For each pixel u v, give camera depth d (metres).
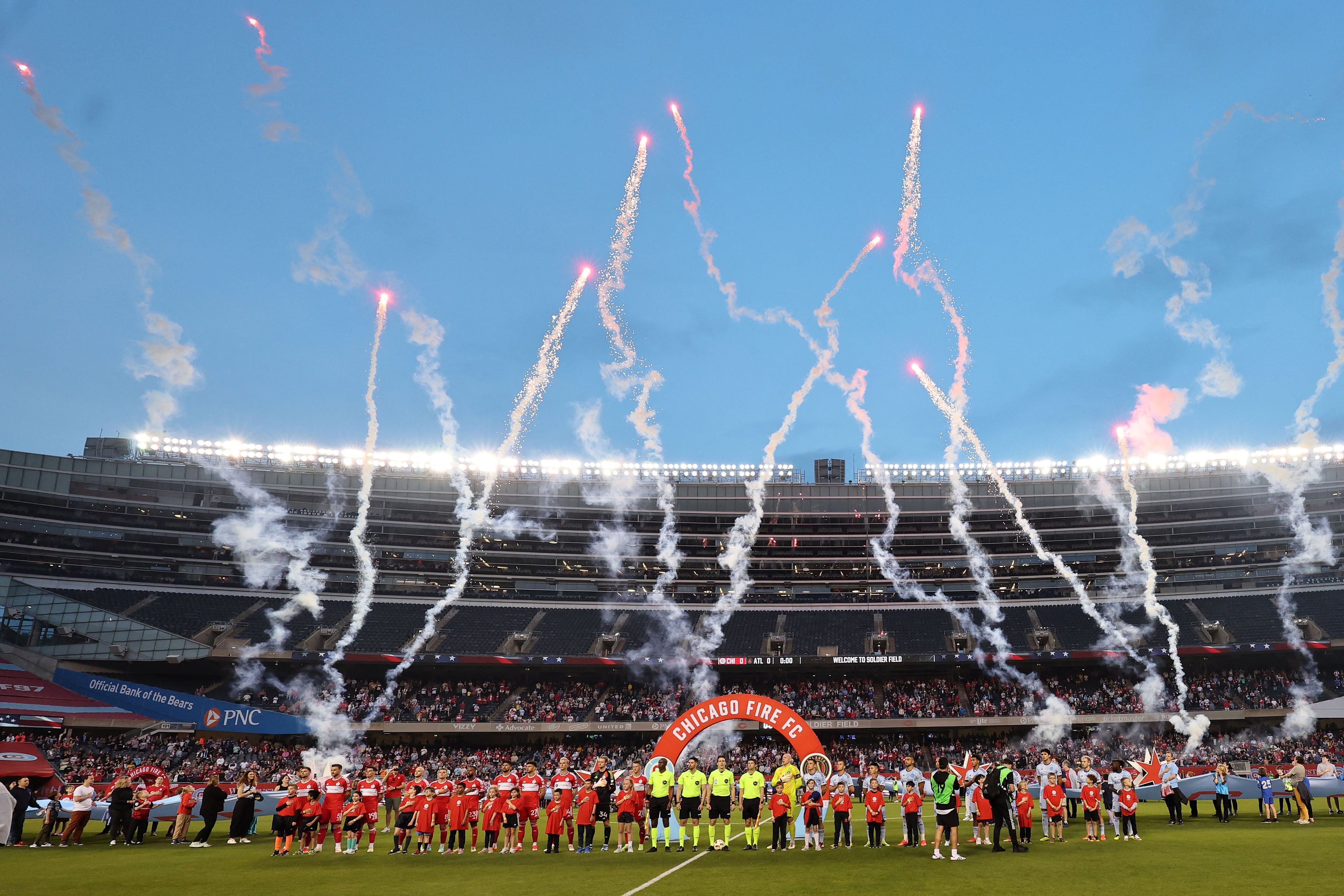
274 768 56.56
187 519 76.00
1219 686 65.81
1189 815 32.47
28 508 71.12
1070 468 82.88
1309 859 19.56
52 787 33.41
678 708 66.69
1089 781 25.25
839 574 83.25
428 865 21.52
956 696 67.81
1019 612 77.00
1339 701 60.91
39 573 70.12
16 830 27.09
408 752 62.66
